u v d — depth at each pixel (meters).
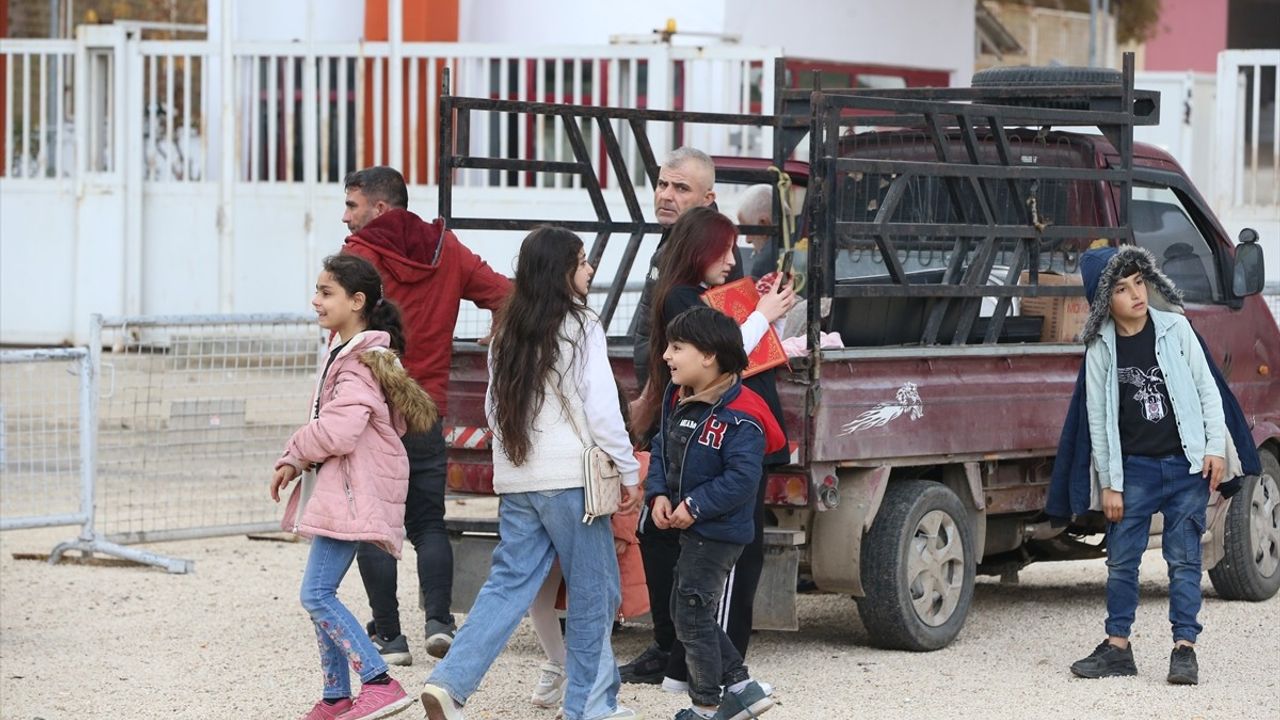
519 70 32.91
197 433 19.80
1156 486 13.43
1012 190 15.15
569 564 11.48
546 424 11.34
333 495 11.65
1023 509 15.54
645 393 12.63
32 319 36.03
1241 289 16.86
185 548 19.66
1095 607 16.78
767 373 12.50
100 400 20.81
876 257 15.13
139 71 35.34
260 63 34.72
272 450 20.39
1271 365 17.67
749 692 11.52
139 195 35.44
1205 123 34.88
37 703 12.66
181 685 13.23
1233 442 13.66
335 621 11.70
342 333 12.07
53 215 35.81
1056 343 15.78
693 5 34.69
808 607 16.95
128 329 19.94
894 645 14.36
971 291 14.73
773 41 35.34
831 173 13.46
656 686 13.18
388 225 13.87
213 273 35.28
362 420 11.56
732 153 32.19
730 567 11.51
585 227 15.84
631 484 11.52
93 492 18.42
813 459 13.16
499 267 33.41
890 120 16.45
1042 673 13.66
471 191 33.19
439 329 13.94
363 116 34.03
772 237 16.34
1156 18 53.22
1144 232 16.88
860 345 14.81
